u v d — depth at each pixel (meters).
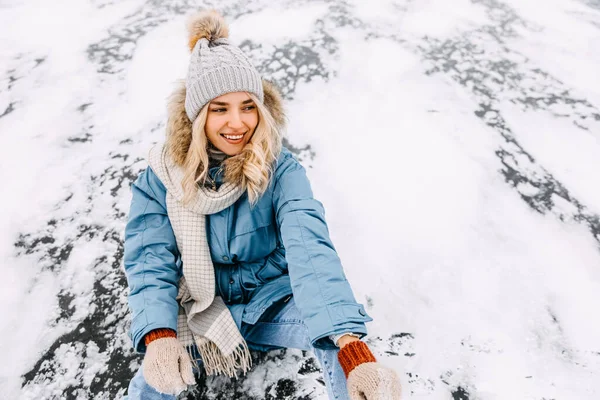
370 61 3.13
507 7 3.98
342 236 1.99
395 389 0.87
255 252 1.30
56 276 1.85
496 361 1.54
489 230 2.03
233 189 1.20
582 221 2.10
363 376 0.88
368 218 2.08
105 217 2.10
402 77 3.00
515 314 1.69
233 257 1.30
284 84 2.91
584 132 2.62
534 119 2.72
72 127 2.61
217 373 1.42
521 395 1.44
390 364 1.53
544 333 1.63
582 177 2.33
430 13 3.77
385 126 2.60
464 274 1.84
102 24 3.58
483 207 2.14
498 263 1.88
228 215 1.25
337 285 1.04
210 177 1.24
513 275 1.84
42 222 2.07
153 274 1.19
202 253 1.25
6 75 3.02
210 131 1.17
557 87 2.99
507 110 2.78
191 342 1.32
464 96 2.88
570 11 4.01
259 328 1.34
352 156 2.41
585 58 3.31
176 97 1.23
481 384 1.47
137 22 3.59
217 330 1.28
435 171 2.32
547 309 1.71
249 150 1.18
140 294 1.16
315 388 1.48
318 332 0.98
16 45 3.34
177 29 3.47
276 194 1.26
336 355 1.09
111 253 1.94
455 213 2.10
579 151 2.49
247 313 1.29
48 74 3.04
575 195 2.23
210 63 1.12
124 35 3.43
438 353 1.56
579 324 1.66
